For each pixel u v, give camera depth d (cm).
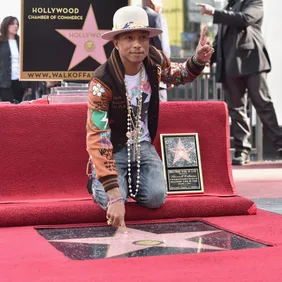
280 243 350
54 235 390
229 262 305
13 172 455
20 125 457
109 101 405
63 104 463
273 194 594
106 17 521
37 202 451
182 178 464
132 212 429
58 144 461
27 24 513
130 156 424
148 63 413
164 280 274
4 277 283
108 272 289
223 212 444
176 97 954
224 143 481
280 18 962
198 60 423
